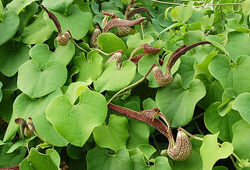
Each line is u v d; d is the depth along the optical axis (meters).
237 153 0.71
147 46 0.86
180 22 1.06
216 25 1.13
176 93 0.80
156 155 0.82
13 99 0.95
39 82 0.85
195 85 0.79
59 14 0.96
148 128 0.79
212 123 0.77
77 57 0.92
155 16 1.26
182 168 0.74
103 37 0.93
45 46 0.93
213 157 0.67
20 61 0.96
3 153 0.88
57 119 0.71
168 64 0.79
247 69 0.77
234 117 0.76
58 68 0.86
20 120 0.76
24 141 0.82
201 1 1.17
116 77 0.82
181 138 0.71
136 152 0.76
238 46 0.83
